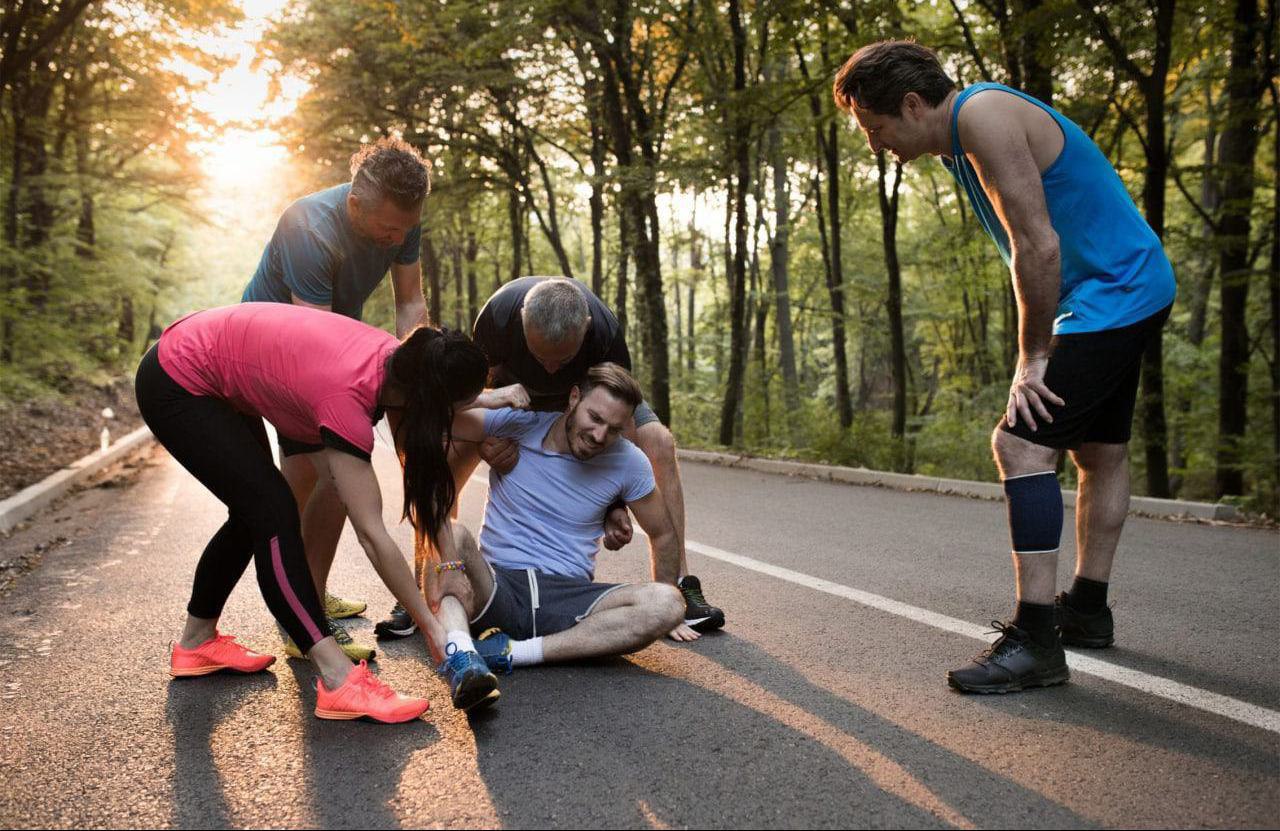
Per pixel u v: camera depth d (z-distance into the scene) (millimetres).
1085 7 8133
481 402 2814
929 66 2729
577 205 21859
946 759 2281
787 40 10609
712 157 11828
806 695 2754
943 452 13750
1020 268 2641
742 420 17859
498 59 15203
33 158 16062
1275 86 9609
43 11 13508
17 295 13906
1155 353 9508
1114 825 1945
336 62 16203
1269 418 11883
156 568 4812
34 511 6953
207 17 15461
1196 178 11109
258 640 3436
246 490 2641
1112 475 3104
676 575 3492
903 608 3748
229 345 2656
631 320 28109
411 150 2979
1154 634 3322
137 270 22141
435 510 2627
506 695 2812
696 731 2494
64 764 2381
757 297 18953
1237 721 2486
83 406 15391
